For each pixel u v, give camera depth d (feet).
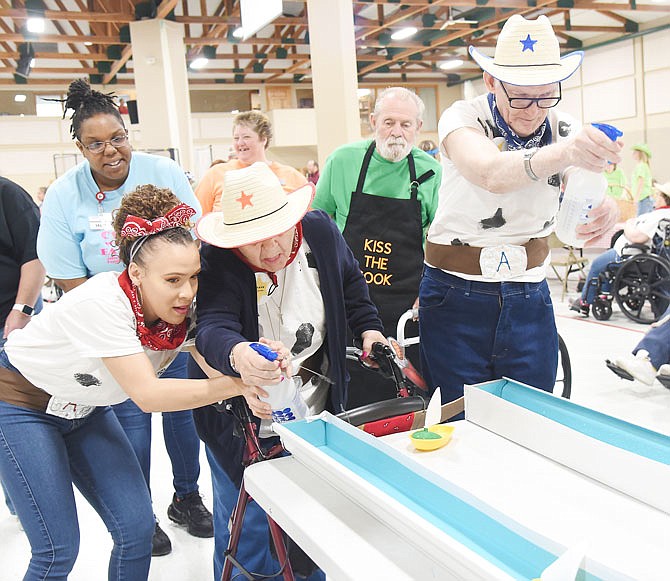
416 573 3.41
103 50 46.16
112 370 4.76
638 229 18.02
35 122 51.93
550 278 27.37
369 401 8.73
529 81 4.98
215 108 58.03
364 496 3.85
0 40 37.65
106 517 5.50
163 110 31.96
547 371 6.36
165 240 4.64
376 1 36.50
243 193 4.73
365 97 47.91
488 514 3.44
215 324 4.82
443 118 5.70
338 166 8.91
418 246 8.82
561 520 3.86
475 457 4.75
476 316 6.16
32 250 8.30
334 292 5.47
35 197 52.42
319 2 17.21
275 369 4.21
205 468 10.77
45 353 5.08
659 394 12.53
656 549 3.54
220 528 6.03
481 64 5.25
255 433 5.15
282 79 58.39
